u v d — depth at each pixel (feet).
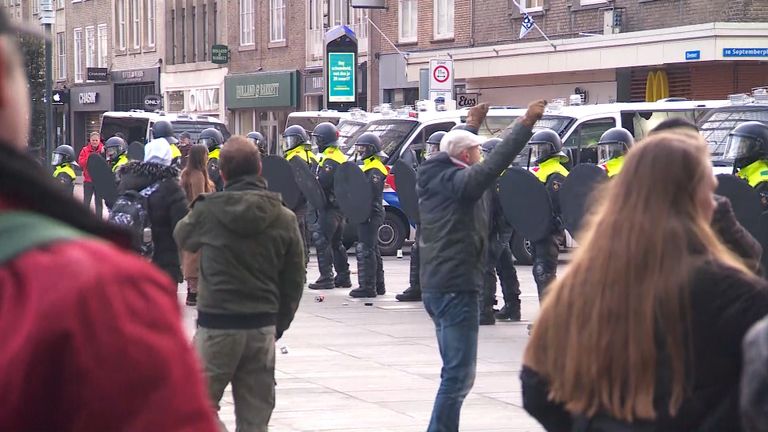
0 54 16.11
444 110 217.77
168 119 280.10
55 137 564.71
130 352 15.74
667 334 29.12
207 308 59.88
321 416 81.97
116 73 514.27
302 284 61.98
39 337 15.38
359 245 148.66
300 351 109.70
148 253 87.61
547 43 277.44
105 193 204.23
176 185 87.71
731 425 29.12
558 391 30.91
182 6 470.80
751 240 51.85
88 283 15.64
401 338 117.39
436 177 67.41
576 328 30.27
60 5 569.23
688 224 30.12
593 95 278.05
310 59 386.32
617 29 265.75
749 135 106.63
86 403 15.64
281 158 164.35
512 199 122.31
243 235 59.41
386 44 345.10
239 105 422.82
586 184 115.14
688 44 240.94
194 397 16.39
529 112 63.82
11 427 15.53
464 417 81.87
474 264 67.41
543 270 121.60
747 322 28.66
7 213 16.14
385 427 78.64
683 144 30.76
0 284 15.61
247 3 424.87
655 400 29.35
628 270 29.73
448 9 322.34
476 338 67.92
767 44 237.04
